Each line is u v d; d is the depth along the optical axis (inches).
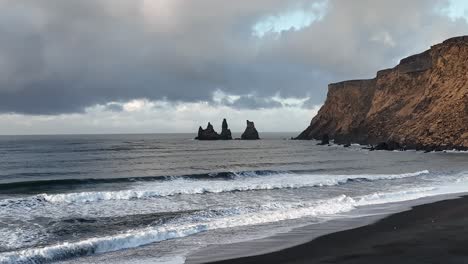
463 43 2822.3
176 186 1152.2
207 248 518.0
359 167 1781.5
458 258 458.0
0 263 436.8
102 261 467.2
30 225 657.6
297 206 808.3
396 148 2888.8
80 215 740.0
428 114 2886.3
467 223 645.9
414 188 1072.8
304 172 1592.0
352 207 786.8
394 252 487.5
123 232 613.3
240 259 470.9
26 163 2159.2
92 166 1990.7
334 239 555.8
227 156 2778.1
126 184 1218.0
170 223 673.6
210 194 987.9
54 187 1170.0
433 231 592.7
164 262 462.3
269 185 1099.9
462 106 2655.0
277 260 466.0
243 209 780.0
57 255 474.6
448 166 1710.1
